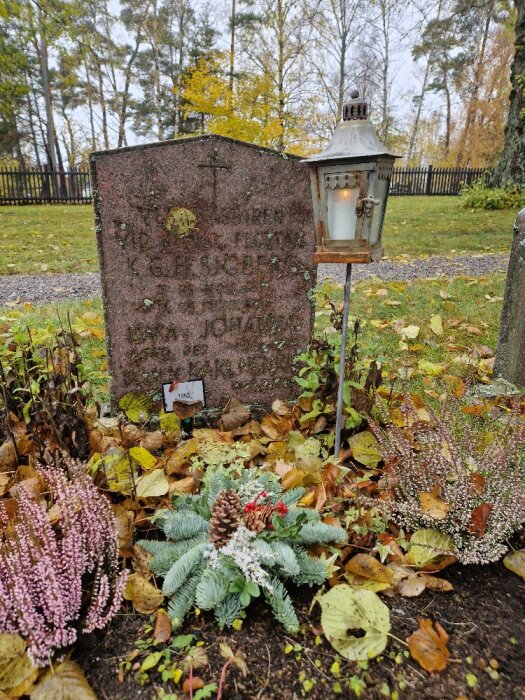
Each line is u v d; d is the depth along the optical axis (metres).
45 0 20.92
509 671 1.48
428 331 4.39
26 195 18.62
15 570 1.53
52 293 6.16
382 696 1.40
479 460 2.08
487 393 3.16
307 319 3.09
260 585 1.69
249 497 1.91
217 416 3.09
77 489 1.73
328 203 2.08
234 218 2.77
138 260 2.71
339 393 2.40
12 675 1.39
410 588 1.74
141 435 2.63
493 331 4.44
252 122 15.18
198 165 2.63
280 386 3.18
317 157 2.01
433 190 24.02
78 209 15.57
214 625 1.61
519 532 2.05
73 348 2.32
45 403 2.13
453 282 6.12
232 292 2.90
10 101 24.77
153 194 2.62
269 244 2.87
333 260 2.14
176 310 2.85
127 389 2.94
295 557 1.68
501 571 1.88
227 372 3.06
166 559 1.76
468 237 10.38
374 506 2.09
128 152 2.54
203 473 2.34
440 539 1.92
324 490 2.12
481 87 32.94
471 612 1.68
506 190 14.07
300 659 1.50
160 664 1.48
